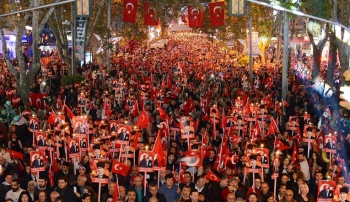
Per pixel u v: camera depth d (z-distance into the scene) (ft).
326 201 41.16
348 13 87.81
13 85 108.99
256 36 166.61
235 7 55.67
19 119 69.82
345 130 70.69
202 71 147.43
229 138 60.70
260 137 63.26
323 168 54.34
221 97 92.38
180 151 54.29
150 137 57.31
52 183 47.21
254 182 44.42
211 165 51.29
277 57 191.01
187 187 41.09
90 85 106.32
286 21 90.89
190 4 120.26
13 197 43.75
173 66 170.50
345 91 54.13
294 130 67.31
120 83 95.76
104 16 154.92
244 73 151.02
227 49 263.08
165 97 93.61
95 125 67.36
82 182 45.78
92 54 170.09
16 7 99.40
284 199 41.98
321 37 121.08
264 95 96.17
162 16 128.47
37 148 53.67
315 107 89.71
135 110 73.97
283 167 48.57
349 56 91.20
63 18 126.31
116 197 42.37
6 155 51.13
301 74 162.30
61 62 157.48
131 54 241.35
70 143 50.85
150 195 41.96
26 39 192.95
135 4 111.96
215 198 45.37
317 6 88.99
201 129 63.05
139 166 44.39
